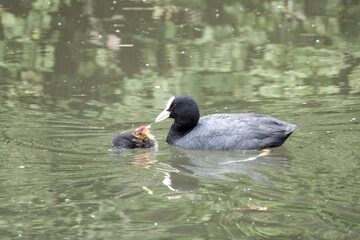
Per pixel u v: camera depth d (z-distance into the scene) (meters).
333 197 9.08
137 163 11.19
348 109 14.44
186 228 8.16
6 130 13.09
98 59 19.70
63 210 8.85
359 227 8.03
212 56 20.16
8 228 8.21
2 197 9.31
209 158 11.54
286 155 11.41
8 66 18.88
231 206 8.89
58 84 17.19
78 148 11.96
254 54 20.38
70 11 25.88
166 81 17.45
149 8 26.73
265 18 25.22
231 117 12.64
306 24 24.27
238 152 11.91
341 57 19.77
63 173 10.47
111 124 13.74
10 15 25.00
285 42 21.88
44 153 11.59
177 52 20.64
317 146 11.80
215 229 8.10
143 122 13.98
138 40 22.08
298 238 7.74
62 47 21.09
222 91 16.42
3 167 10.71
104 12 25.91
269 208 8.75
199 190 9.64
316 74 17.94
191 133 12.55
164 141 13.02
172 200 9.21
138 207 8.95
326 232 7.90
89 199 9.27
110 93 16.36
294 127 12.02
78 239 7.86
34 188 9.70
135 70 18.59
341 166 10.56
